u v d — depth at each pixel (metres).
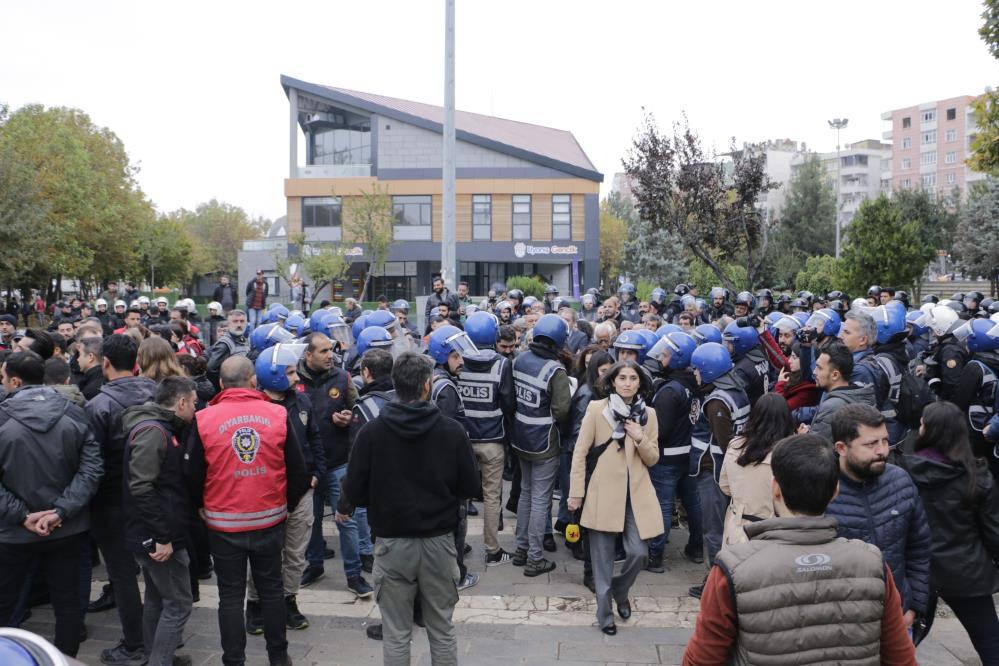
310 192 44.44
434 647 4.05
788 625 2.29
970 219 42.34
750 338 6.82
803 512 2.47
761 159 21.33
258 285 21.84
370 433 3.95
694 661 2.44
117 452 4.74
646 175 21.30
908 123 111.12
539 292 29.75
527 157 44.25
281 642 4.50
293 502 4.52
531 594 5.88
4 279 29.08
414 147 44.38
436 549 3.97
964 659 4.75
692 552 6.67
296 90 44.62
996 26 15.43
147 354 5.39
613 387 5.20
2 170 28.48
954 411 3.86
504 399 6.25
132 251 47.84
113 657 4.79
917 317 8.62
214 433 4.27
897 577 3.33
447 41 15.91
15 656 2.37
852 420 3.31
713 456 5.50
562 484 6.86
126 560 4.76
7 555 4.33
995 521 3.79
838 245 46.97
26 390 4.47
